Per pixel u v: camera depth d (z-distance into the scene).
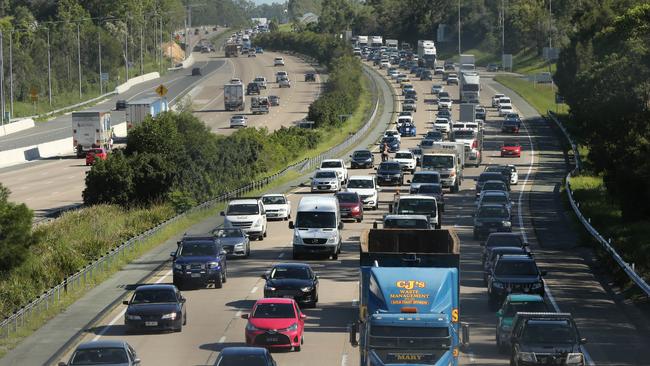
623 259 112.81
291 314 79.69
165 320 84.88
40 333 86.19
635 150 148.88
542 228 151.88
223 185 186.75
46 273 107.06
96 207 162.38
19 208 94.38
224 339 83.31
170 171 173.00
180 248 109.12
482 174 190.88
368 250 77.06
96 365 63.34
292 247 131.75
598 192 189.00
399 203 137.75
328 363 74.56
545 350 69.00
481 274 115.00
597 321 90.75
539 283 93.31
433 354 61.59
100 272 114.19
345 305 97.88
